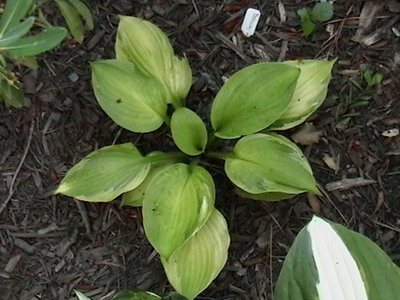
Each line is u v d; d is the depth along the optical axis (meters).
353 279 0.44
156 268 0.67
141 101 0.63
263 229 0.67
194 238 0.61
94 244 0.68
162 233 0.58
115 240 0.68
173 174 0.61
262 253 0.67
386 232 0.67
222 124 0.64
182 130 0.64
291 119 0.64
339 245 0.45
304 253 0.45
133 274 0.67
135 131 0.63
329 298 0.44
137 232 0.68
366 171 0.69
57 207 0.69
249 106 0.62
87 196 0.61
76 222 0.68
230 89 0.63
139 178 0.62
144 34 0.65
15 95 0.65
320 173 0.69
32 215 0.69
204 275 0.60
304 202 0.68
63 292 0.66
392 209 0.67
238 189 0.67
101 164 0.62
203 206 0.60
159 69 0.66
